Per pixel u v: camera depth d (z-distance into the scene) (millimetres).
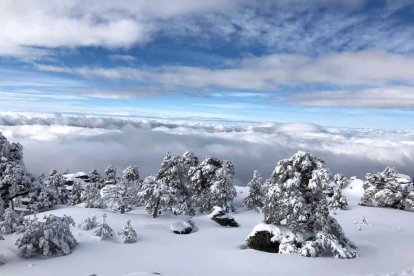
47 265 23047
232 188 55406
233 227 41875
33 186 45562
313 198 28703
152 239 32469
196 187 58156
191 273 21828
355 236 35219
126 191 49250
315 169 28438
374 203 64938
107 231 30812
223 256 26219
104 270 22016
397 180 60438
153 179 44469
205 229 39531
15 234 28750
